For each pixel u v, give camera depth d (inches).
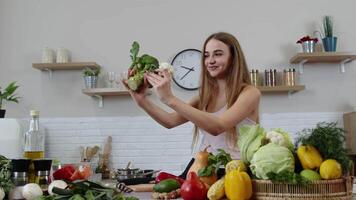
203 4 157.2
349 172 48.4
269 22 154.1
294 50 152.3
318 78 150.6
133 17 159.0
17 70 159.9
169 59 156.2
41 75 159.5
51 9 161.6
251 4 155.3
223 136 66.4
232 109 64.5
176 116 77.8
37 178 60.1
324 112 149.6
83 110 157.8
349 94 149.8
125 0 159.6
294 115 149.9
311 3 153.6
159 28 157.8
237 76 68.2
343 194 46.5
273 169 46.9
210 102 71.7
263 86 144.1
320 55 141.3
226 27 155.3
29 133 73.2
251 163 48.9
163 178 63.7
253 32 154.0
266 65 152.4
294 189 45.8
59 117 158.1
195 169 55.4
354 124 138.1
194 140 79.7
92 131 156.7
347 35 151.4
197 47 155.8
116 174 131.1
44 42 160.4
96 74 151.8
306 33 152.6
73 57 158.6
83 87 158.2
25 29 161.3
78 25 160.1
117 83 150.1
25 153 72.3
